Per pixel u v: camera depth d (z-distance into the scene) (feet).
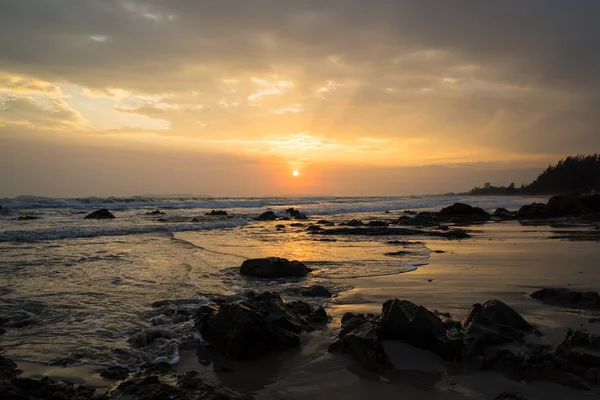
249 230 74.08
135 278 29.43
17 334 18.02
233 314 17.38
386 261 39.22
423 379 14.20
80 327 19.06
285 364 15.64
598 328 18.37
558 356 14.65
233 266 35.53
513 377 14.11
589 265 36.11
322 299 24.91
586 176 367.25
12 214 96.27
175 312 21.34
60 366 14.96
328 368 15.24
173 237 57.11
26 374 14.17
